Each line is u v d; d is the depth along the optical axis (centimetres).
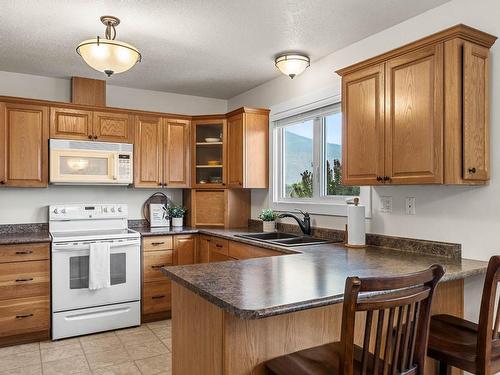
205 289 153
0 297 306
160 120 413
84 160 370
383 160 234
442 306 214
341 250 261
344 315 118
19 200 374
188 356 178
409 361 136
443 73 202
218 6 239
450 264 210
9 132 341
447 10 235
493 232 213
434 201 243
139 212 434
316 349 160
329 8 242
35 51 315
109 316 345
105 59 232
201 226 430
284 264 208
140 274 367
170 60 338
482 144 208
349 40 294
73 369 268
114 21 258
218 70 367
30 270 316
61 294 325
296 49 312
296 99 361
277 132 400
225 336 148
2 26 267
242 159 393
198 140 433
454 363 160
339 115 329
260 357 156
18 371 265
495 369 155
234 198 426
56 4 236
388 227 272
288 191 391
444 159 202
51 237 333
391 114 229
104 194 416
